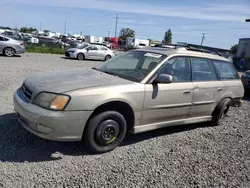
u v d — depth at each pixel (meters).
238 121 5.61
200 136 4.37
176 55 4.05
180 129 4.68
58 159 3.03
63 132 2.91
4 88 6.24
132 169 2.97
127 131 3.73
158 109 3.71
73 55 18.75
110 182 2.65
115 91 3.18
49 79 3.35
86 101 2.96
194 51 4.61
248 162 3.51
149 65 3.82
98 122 3.15
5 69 9.62
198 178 2.94
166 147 3.73
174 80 3.94
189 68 4.22
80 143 3.53
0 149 3.06
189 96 4.10
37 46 26.75
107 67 4.24
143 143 3.80
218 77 4.82
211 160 3.45
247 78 9.02
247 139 4.44
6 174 2.59
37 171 2.71
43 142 3.39
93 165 2.98
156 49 4.38
